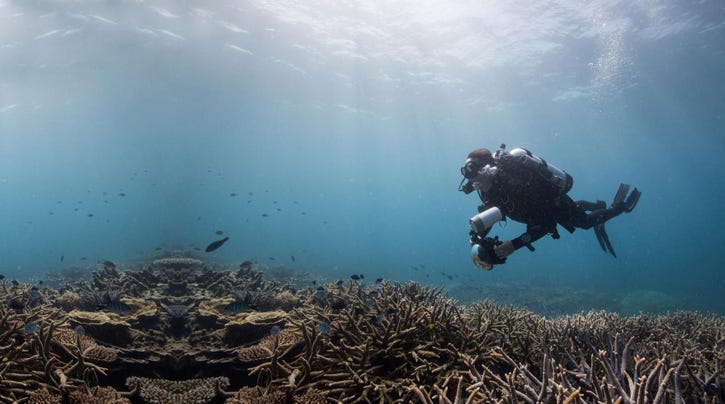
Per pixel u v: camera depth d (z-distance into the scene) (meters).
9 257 40.72
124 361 4.74
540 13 22.70
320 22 24.53
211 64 30.28
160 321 6.45
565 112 39.31
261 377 4.31
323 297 6.54
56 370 3.85
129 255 27.22
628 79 29.75
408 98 36.59
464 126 46.59
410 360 4.24
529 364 4.55
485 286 23.47
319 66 30.19
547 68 28.89
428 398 2.75
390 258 56.88
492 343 4.77
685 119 39.94
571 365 4.29
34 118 44.47
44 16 22.36
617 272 46.12
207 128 52.06
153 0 21.81
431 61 28.78
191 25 24.58
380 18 24.03
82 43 25.91
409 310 4.64
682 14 21.11
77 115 44.59
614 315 7.70
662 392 2.53
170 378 4.94
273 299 7.06
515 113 39.97
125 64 29.75
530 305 17.20
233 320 5.82
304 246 64.81
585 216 4.91
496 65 28.98
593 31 23.83
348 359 4.17
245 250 39.75
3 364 3.66
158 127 52.22
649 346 5.38
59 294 7.15
